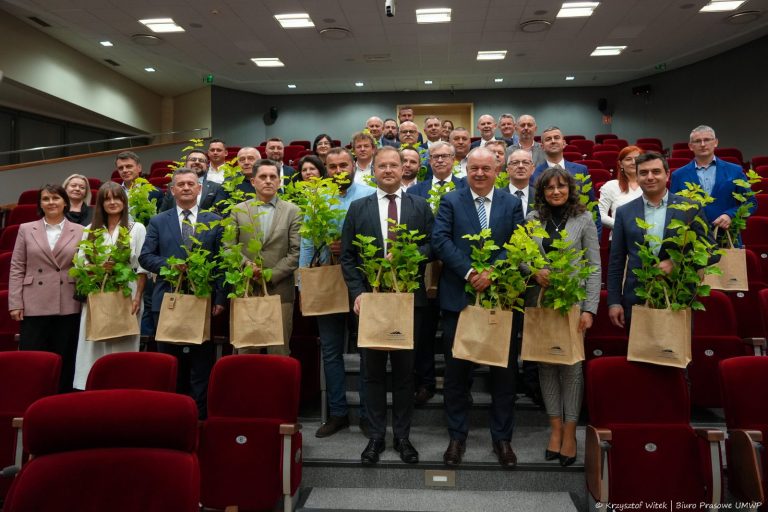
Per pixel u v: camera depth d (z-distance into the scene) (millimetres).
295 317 3365
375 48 9797
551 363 2381
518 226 2346
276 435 2311
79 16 8219
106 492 1341
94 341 2779
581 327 2451
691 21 8539
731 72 10031
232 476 2289
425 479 2537
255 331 2531
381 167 2668
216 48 9734
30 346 2977
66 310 2998
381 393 2631
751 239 4094
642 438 2189
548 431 2918
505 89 12906
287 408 2363
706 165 3412
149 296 3461
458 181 3291
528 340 2396
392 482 2555
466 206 2600
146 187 3730
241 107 12922
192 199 3037
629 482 2164
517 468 2492
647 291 2344
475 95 13008
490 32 8984
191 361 2896
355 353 3713
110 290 2775
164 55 10164
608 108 12617
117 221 3029
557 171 2553
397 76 11742
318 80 12047
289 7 7934
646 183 2516
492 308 2377
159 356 2477
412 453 2559
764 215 4465
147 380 2426
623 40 9422
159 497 1349
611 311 2551
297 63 10727
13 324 3355
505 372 2553
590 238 2547
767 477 2047
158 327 2662
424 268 2658
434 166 3314
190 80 11906
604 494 2141
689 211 2465
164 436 1393
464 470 2523
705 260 2191
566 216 2549
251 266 2645
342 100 13273
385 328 2391
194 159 4582
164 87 12406
